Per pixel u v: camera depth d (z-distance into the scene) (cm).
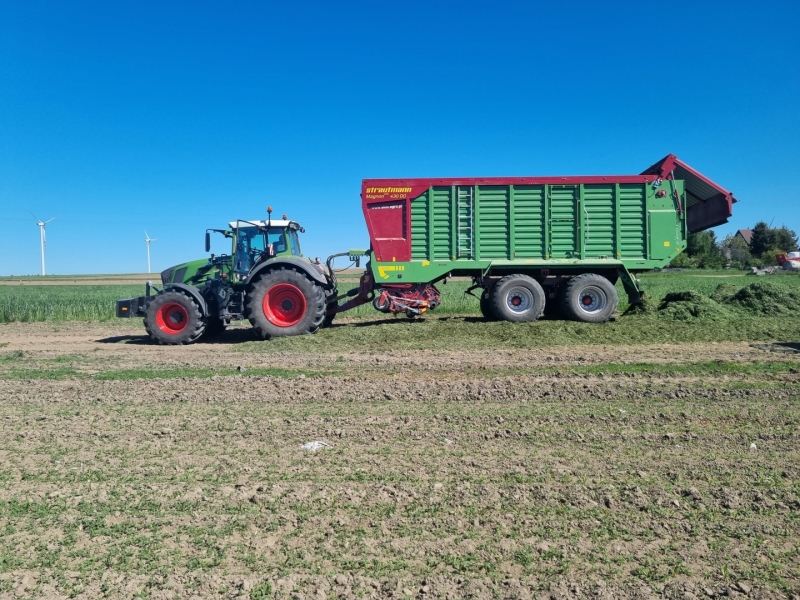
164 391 732
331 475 450
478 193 1276
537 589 303
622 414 600
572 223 1282
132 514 388
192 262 1307
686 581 308
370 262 1288
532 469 456
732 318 1250
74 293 3534
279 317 1221
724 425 563
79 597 300
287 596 298
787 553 334
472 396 687
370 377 816
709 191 1303
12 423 598
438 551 339
